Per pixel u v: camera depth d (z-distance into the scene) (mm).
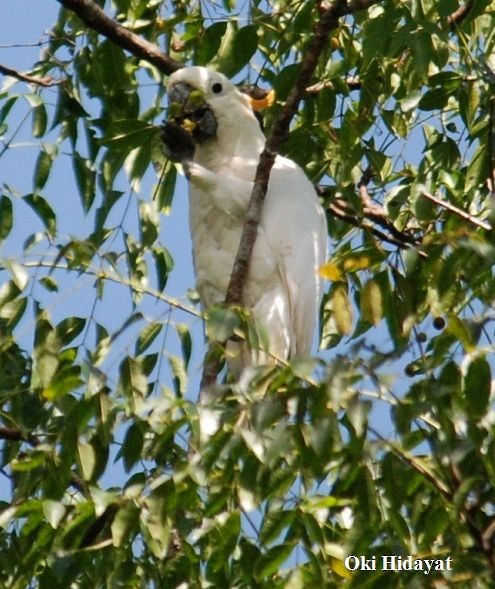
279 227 11531
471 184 11555
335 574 8266
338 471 8125
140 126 11531
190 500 7848
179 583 8688
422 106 11727
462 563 7879
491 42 11820
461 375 7668
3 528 9180
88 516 7918
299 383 7637
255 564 8141
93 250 8883
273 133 9914
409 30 9961
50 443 9289
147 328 9891
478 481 7852
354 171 11523
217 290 11766
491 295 7738
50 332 8805
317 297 11570
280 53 11914
